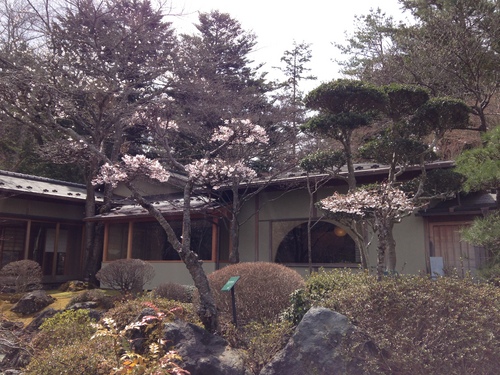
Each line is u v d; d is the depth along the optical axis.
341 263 12.87
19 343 7.12
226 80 19.42
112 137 19.02
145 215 15.23
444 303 5.02
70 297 13.12
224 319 6.93
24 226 16.94
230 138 8.03
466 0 15.23
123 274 12.11
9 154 24.06
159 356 4.99
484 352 4.61
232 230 13.62
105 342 5.42
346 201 7.39
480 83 16.02
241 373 5.13
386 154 8.94
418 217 11.80
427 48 16.17
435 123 8.78
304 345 5.07
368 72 20.34
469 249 11.02
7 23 12.46
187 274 14.35
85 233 18.33
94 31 14.45
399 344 4.75
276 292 7.07
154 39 15.53
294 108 16.41
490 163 7.54
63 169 24.56
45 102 9.97
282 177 14.24
